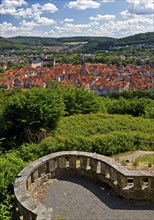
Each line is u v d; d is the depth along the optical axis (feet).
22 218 24.52
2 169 31.12
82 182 32.73
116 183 29.81
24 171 29.84
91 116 77.41
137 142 51.13
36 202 23.90
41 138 57.67
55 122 64.28
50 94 65.87
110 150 46.93
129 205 27.53
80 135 55.52
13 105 60.64
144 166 38.14
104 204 27.78
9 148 56.75
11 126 61.05
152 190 28.02
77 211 26.63
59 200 28.71
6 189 28.96
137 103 95.09
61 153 34.76
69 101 90.58
